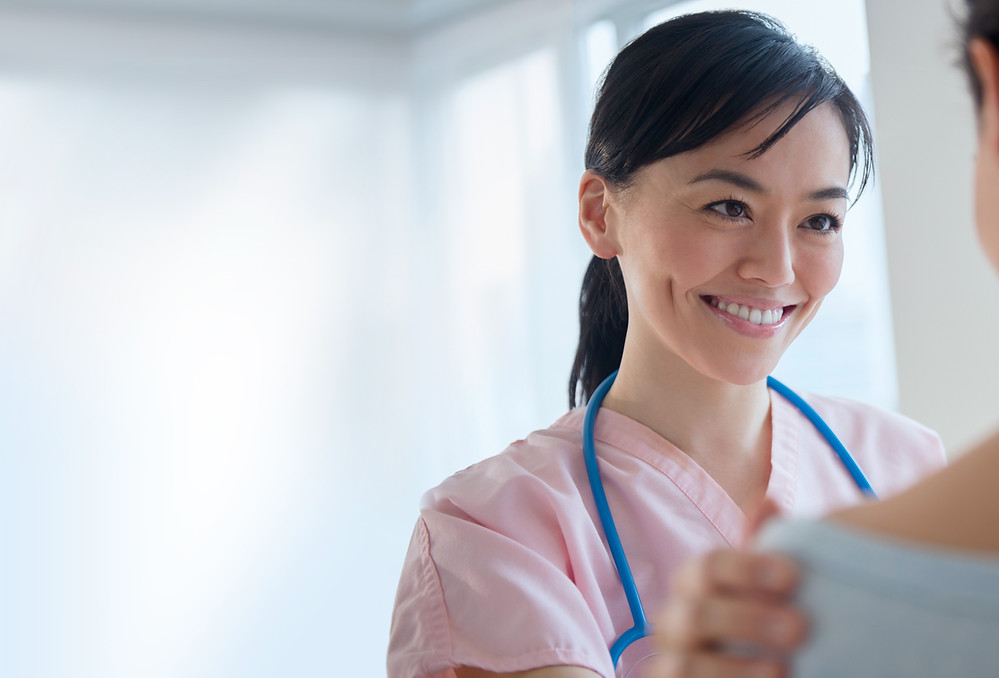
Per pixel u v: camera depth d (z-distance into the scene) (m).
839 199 0.87
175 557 2.99
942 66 1.24
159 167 3.10
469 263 3.03
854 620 0.29
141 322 3.04
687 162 0.85
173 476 3.02
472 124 3.03
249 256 3.15
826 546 0.31
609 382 1.04
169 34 3.13
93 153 3.04
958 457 0.31
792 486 0.96
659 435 0.96
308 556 3.09
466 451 3.06
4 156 2.97
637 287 0.92
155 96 3.11
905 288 1.31
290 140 3.21
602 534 0.91
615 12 2.55
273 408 3.12
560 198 2.72
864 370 1.86
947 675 0.27
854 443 1.02
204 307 3.09
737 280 0.86
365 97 3.27
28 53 3.01
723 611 0.32
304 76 3.23
